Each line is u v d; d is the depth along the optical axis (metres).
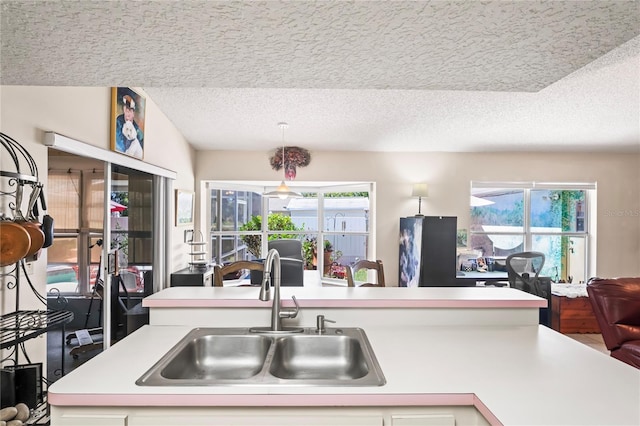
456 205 5.27
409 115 4.09
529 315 1.83
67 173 2.65
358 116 4.13
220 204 5.46
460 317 1.82
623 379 1.14
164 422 1.05
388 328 1.74
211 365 1.59
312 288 2.14
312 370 1.59
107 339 2.98
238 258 5.68
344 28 1.15
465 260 5.14
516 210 5.46
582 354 1.37
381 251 5.24
